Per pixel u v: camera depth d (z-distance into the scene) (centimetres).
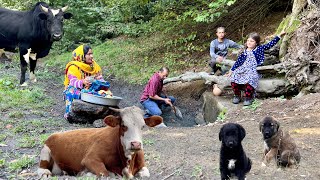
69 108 954
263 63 1083
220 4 1241
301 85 987
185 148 707
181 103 1169
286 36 1066
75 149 537
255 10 1497
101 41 1897
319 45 1005
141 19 1761
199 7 1487
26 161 652
